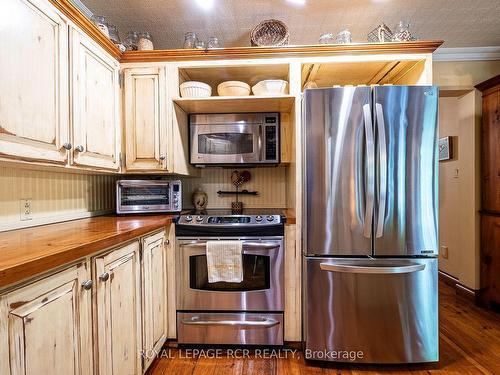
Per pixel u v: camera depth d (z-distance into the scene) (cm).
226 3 179
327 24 204
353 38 222
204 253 178
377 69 194
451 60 252
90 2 176
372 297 162
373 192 157
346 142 159
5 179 128
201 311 182
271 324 177
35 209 144
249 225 177
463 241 268
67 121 129
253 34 194
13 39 100
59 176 161
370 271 156
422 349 162
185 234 181
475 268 252
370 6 184
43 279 80
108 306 113
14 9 100
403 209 159
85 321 99
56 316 85
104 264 111
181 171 203
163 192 202
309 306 166
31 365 76
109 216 191
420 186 158
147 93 187
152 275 157
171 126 188
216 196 253
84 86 142
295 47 179
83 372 98
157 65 187
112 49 172
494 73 251
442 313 233
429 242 160
